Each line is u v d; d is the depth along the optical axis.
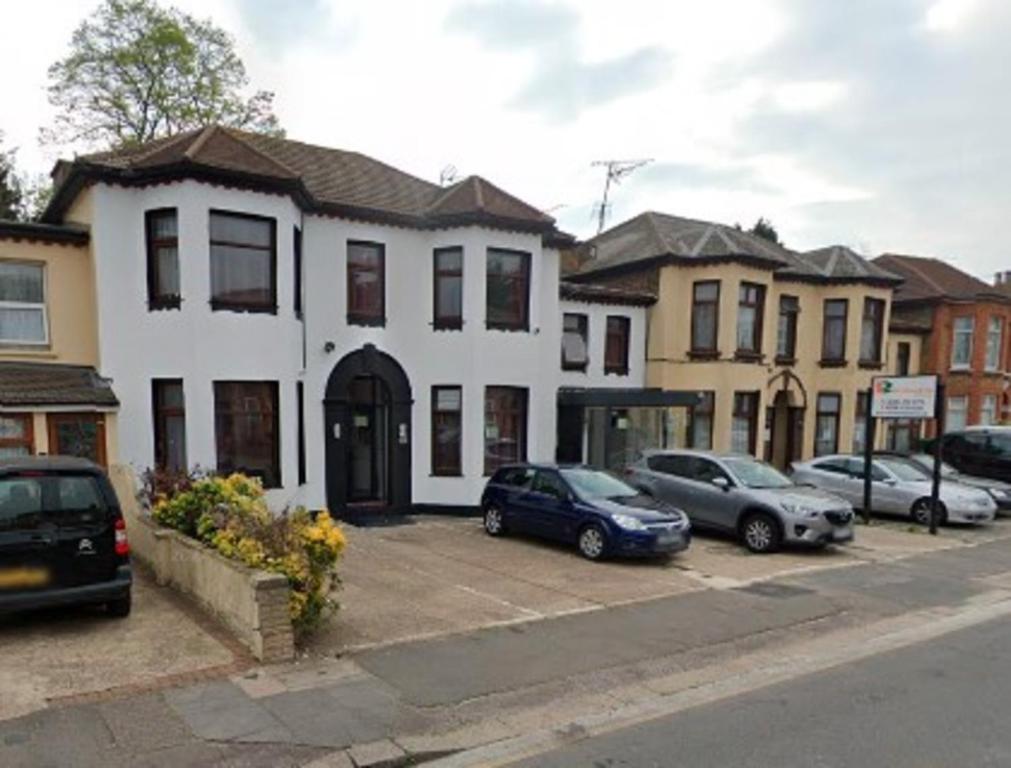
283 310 12.17
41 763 4.15
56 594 6.23
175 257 11.56
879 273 22.03
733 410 18.98
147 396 11.74
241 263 11.88
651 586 9.02
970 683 5.87
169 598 7.46
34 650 5.98
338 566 9.70
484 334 14.62
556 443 16.91
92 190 11.52
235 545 6.73
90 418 11.09
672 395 17.41
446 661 6.09
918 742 4.71
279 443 12.23
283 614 5.92
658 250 19.48
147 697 5.09
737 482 11.99
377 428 14.82
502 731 4.82
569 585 8.97
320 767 4.23
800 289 21.69
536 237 15.25
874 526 14.35
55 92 24.03
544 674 5.89
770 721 5.05
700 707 5.31
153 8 24.53
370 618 7.30
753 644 6.92
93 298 12.05
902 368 25.55
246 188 11.68
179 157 11.14
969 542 12.95
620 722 5.02
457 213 14.38
